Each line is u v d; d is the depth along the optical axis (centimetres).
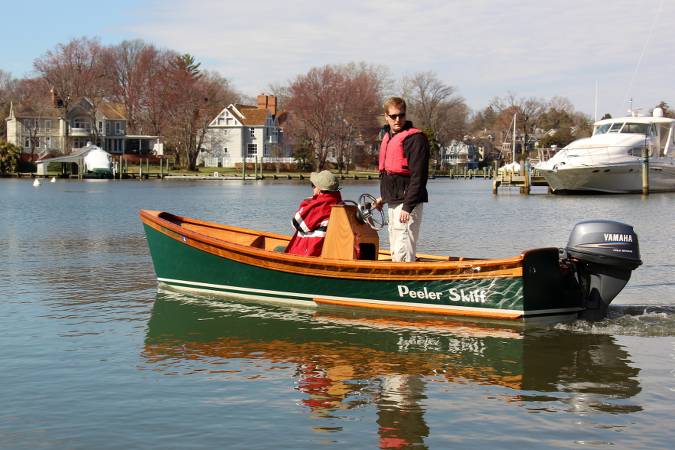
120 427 593
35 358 784
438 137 12244
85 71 10725
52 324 939
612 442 566
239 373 738
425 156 897
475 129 17275
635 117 4731
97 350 819
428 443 564
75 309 1030
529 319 912
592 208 3459
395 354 809
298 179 8694
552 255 879
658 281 1283
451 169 11388
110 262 1506
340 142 10062
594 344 841
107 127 10838
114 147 10962
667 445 560
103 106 10994
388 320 963
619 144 4581
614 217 2869
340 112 9981
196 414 621
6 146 8469
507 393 679
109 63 11744
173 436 575
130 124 11738
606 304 909
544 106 14850
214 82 12306
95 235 2083
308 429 590
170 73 10900
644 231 2258
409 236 930
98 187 6281
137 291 1165
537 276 882
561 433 583
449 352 814
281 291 1047
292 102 10288
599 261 884
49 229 2278
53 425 596
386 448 555
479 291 911
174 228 1123
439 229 2341
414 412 629
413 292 952
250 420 609
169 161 10969
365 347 836
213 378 720
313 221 1045
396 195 927
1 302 1080
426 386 700
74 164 9088
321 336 884
